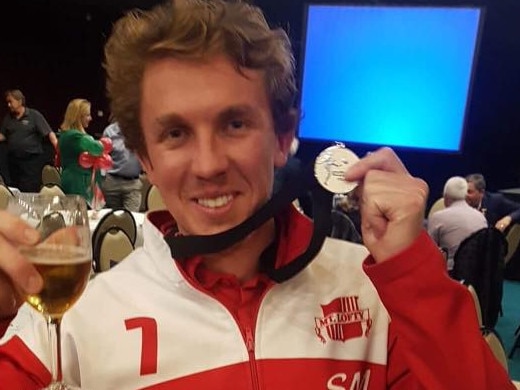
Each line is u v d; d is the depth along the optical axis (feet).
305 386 2.64
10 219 2.05
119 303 2.75
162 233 2.80
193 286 2.69
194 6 2.36
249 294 2.76
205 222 2.43
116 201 16.79
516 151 23.32
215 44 2.26
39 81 28.68
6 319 2.21
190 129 2.34
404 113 21.75
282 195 2.42
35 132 20.59
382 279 2.34
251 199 2.44
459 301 2.33
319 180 2.43
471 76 20.71
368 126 22.33
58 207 2.27
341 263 3.04
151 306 2.73
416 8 20.79
